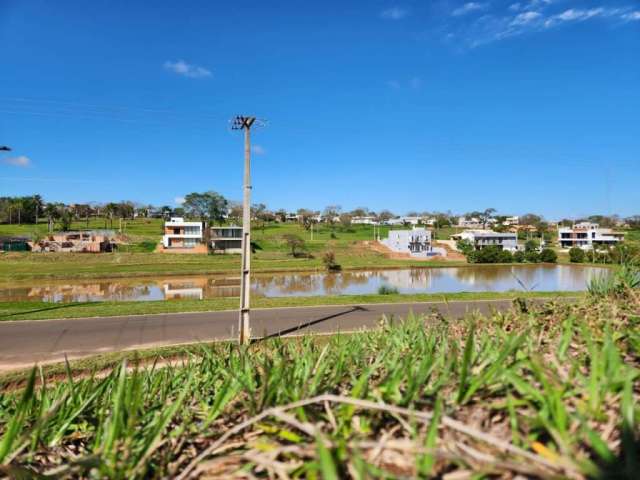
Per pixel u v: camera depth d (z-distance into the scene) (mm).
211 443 1540
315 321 13102
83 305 15930
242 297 10406
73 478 1425
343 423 1307
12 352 9883
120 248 69625
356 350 2299
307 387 1653
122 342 10750
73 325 12703
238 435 1541
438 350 2145
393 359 1937
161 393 2266
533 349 1788
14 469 1298
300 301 16422
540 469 1011
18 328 12328
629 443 982
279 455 1294
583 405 1277
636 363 1669
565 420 1168
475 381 1404
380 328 3232
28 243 66062
